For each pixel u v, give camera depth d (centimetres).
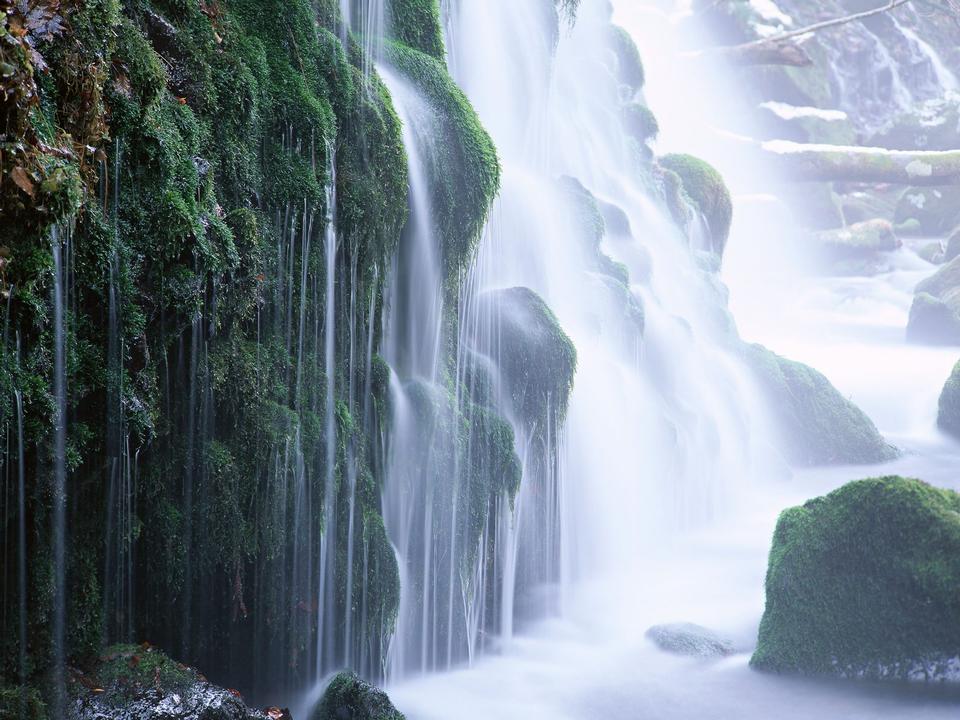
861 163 2183
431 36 781
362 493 607
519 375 789
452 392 702
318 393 566
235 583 522
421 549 665
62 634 434
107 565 452
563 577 825
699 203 1609
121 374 432
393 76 699
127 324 432
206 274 469
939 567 622
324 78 584
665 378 1069
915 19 3484
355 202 596
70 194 367
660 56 2320
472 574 704
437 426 671
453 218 705
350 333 605
